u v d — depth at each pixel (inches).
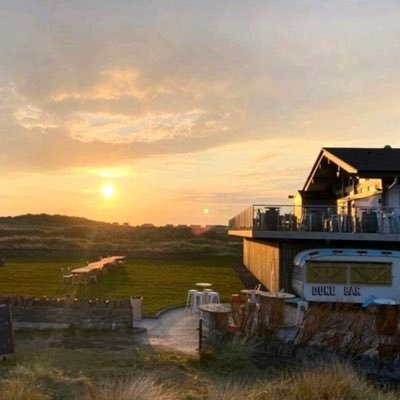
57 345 422.9
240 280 970.7
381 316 386.6
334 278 640.4
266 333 409.7
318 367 321.4
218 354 372.5
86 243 1659.7
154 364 355.3
